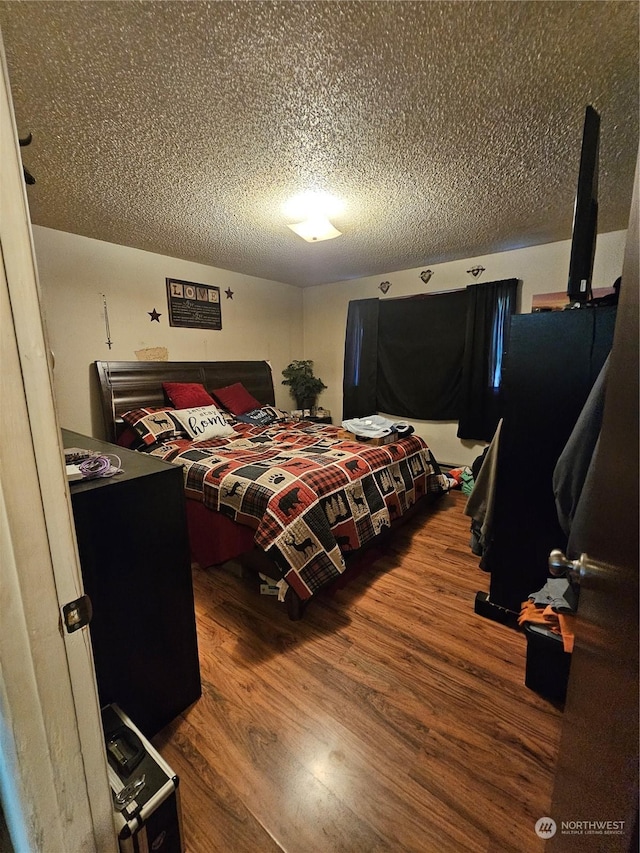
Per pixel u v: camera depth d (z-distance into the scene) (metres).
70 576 0.57
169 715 1.31
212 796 1.08
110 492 1.09
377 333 4.39
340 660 1.58
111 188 2.10
